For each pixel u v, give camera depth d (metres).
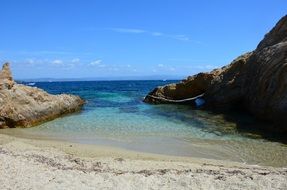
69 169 12.36
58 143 17.84
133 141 19.28
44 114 26.16
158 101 39.44
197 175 11.91
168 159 15.16
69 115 29.28
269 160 15.65
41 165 12.67
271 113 23.97
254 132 21.97
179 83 39.09
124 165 13.41
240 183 11.05
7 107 23.36
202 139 19.98
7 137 19.23
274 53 26.14
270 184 10.98
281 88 23.39
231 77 32.56
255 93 27.17
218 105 32.56
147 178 11.48
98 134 21.16
